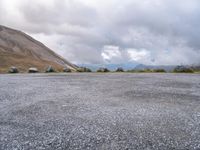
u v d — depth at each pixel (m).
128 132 8.37
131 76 33.28
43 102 13.27
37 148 7.06
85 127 8.90
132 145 7.27
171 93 16.38
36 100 13.84
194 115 10.57
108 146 7.20
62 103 13.01
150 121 9.63
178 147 7.14
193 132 8.39
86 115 10.53
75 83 22.89
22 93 16.33
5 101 13.55
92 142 7.49
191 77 30.69
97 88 18.97
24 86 20.27
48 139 7.74
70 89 18.36
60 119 9.95
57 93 16.34
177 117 10.23
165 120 9.78
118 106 12.27
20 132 8.41
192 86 20.27
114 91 17.28
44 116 10.41
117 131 8.47
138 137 7.90
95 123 9.38
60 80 26.41
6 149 7.00
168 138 7.83
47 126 9.04
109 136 7.99
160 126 9.02
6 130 8.62
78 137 7.91
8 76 34.19
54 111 11.25
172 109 11.66
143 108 11.83
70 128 8.80
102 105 12.50
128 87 19.58
